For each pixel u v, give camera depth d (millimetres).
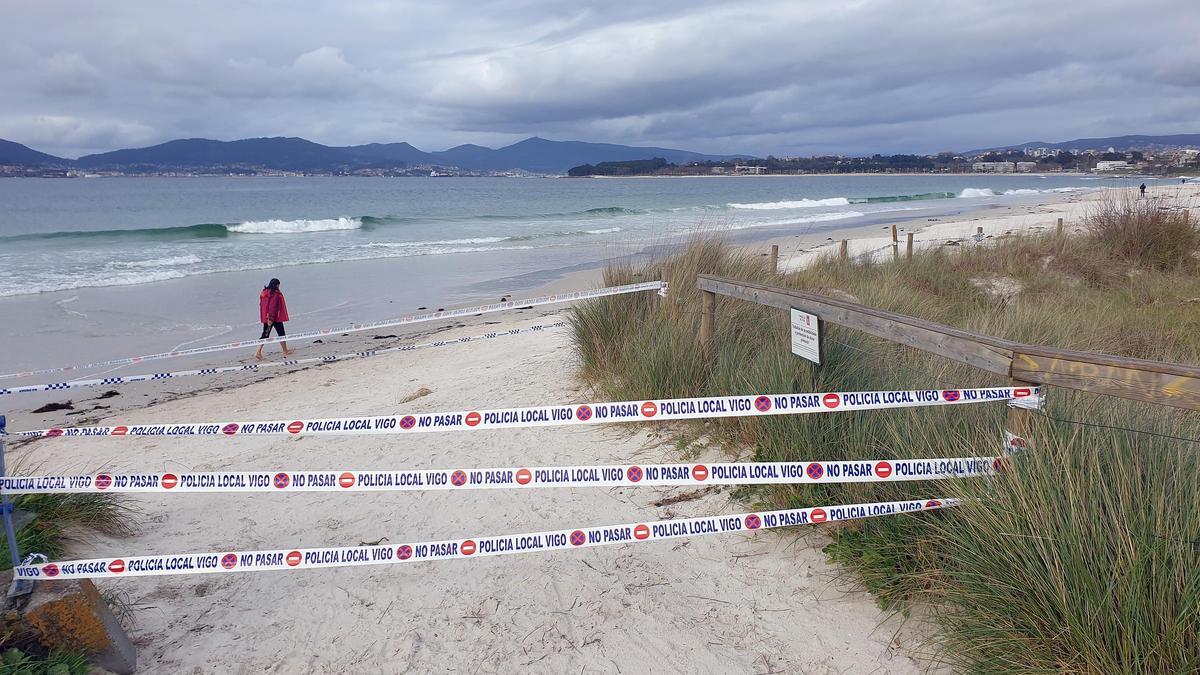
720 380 4922
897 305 7898
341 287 19016
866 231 31469
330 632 3232
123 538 4359
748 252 8781
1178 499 2398
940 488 3100
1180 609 2146
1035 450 2654
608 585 3457
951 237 23891
